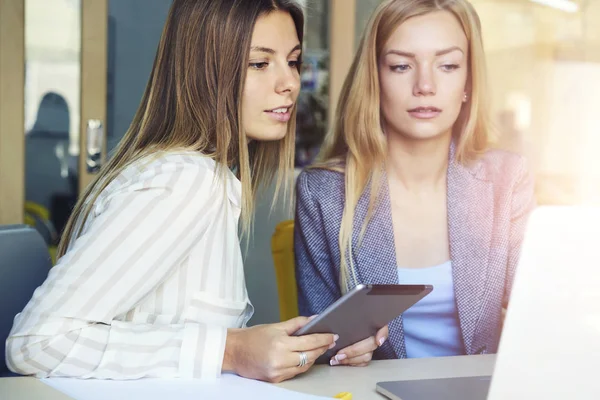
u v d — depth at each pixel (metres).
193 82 1.43
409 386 1.19
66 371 1.21
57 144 3.48
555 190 4.68
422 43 1.93
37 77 3.44
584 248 0.87
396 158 1.98
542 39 4.64
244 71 1.43
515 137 4.66
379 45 1.96
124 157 1.46
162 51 1.48
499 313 1.94
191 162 1.36
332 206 1.96
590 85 4.64
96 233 1.25
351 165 1.96
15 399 1.10
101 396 1.12
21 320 1.23
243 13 1.43
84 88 3.48
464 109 2.01
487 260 1.92
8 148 3.37
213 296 1.36
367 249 1.92
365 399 1.17
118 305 1.24
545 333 0.89
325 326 1.25
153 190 1.29
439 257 1.97
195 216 1.32
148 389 1.17
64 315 1.21
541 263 0.88
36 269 1.58
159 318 1.33
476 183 1.96
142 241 1.26
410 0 1.95
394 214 1.99
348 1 3.88
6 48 3.36
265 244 3.54
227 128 1.42
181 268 1.35
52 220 3.48
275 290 3.58
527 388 0.90
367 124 1.96
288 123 1.62
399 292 1.23
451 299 1.94
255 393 1.16
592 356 0.88
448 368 1.38
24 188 3.41
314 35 3.88
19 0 3.36
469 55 1.99
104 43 3.50
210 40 1.42
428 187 1.99
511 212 1.98
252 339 1.25
